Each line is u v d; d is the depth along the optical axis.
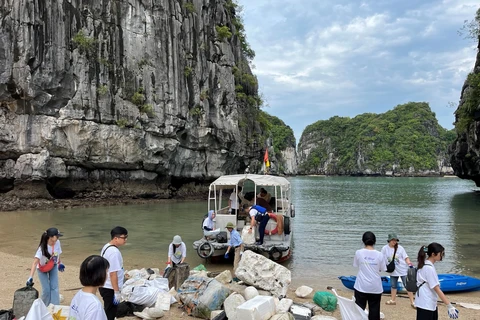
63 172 29.25
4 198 27.31
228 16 46.19
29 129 27.69
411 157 142.25
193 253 14.38
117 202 32.03
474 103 39.28
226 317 6.62
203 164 40.81
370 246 6.20
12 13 26.78
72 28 29.50
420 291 5.37
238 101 46.44
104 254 5.50
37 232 18.25
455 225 22.70
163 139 34.50
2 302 7.81
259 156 51.84
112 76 31.34
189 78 37.59
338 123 189.25
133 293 7.45
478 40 40.88
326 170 177.00
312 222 23.98
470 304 8.77
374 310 6.01
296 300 8.77
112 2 31.78
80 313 3.54
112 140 30.92
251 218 12.59
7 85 26.70
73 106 28.97
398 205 35.44
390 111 169.88
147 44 33.53
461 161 51.78
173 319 7.13
